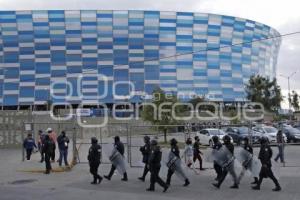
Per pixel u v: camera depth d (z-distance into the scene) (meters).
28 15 97.00
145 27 98.69
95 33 97.94
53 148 22.56
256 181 14.89
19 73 96.38
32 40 97.06
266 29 113.25
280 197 12.92
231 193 13.78
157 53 98.62
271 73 116.56
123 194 13.84
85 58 97.50
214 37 102.25
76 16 97.56
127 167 19.38
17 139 34.97
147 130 49.06
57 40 97.31
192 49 100.38
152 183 14.45
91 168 16.16
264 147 14.23
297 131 35.75
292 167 19.83
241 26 106.25
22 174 19.31
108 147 17.12
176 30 99.81
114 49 98.12
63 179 17.61
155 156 14.42
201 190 14.42
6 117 35.16
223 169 14.81
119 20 98.19
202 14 101.44
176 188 14.89
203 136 36.28
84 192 14.34
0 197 13.61
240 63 105.38
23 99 95.25
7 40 96.81
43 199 13.14
